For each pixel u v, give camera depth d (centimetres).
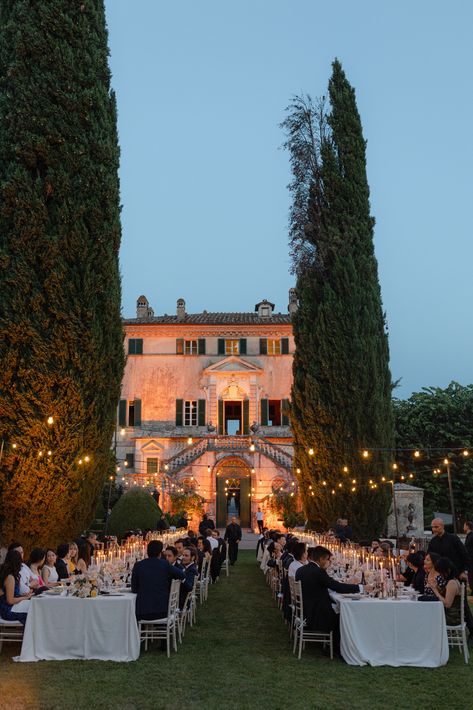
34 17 1759
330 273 2739
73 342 1650
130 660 892
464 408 4128
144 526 2820
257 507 4231
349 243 2739
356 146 2878
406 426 4150
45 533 1633
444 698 731
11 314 1603
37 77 1723
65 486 1636
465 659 906
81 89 1781
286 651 973
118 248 1839
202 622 1238
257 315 4994
